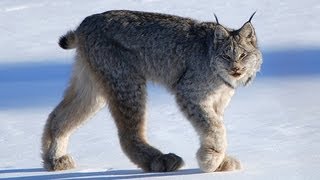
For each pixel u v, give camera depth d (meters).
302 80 18.91
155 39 12.48
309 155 11.81
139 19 12.66
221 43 11.82
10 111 17.19
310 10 29.56
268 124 14.62
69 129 12.81
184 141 13.74
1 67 22.58
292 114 15.42
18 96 18.78
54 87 19.67
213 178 10.80
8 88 19.72
